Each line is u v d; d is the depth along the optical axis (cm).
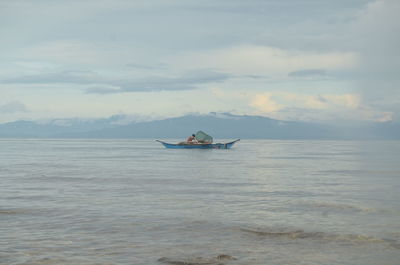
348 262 1711
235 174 5606
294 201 3188
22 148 17900
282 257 1770
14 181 4631
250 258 1758
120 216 2575
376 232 2170
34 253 1820
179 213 2678
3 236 2098
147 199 3284
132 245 1947
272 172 5962
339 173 5844
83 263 1695
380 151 15775
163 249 1884
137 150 15475
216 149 15150
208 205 2997
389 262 1714
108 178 4994
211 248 1898
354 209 2828
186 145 13938
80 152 13612
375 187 4156
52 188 3994
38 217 2548
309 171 6184
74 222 2412
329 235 2112
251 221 2438
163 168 6650
